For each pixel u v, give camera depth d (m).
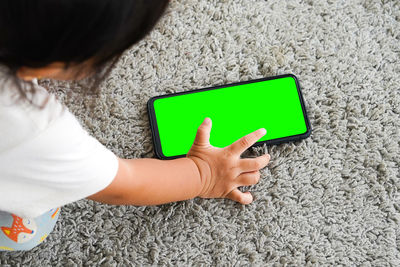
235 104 0.82
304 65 0.86
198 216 0.79
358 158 0.82
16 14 0.38
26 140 0.49
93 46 0.41
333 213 0.80
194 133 0.81
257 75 0.86
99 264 0.78
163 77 0.86
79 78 0.49
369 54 0.87
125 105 0.84
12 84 0.46
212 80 0.86
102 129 0.83
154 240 0.79
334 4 0.89
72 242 0.79
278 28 0.88
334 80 0.85
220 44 0.87
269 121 0.81
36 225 0.71
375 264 0.78
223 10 0.89
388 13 0.89
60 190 0.55
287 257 0.78
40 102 0.50
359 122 0.83
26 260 0.78
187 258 0.78
